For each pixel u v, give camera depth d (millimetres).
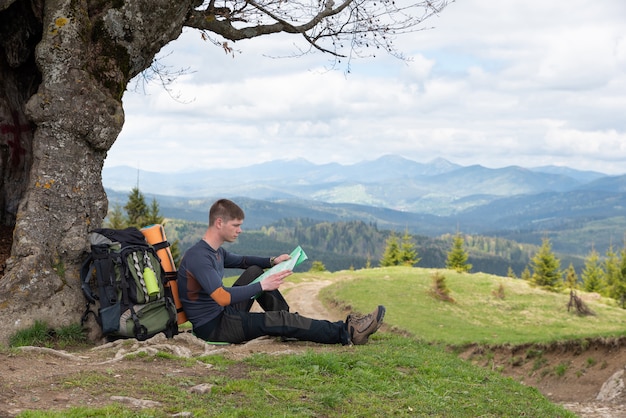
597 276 109688
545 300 57625
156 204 75688
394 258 122312
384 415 5945
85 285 8383
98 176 9445
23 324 8320
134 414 4633
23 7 10492
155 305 7871
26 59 11062
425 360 9602
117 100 9633
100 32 9391
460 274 71938
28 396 4898
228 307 8109
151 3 9727
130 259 7832
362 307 49750
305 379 6559
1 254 9922
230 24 11641
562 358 24312
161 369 6441
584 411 16406
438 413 6602
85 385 5340
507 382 9859
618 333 23031
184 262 7848
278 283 7754
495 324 47938
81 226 9086
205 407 5145
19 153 11398
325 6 12523
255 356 7270
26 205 8898
